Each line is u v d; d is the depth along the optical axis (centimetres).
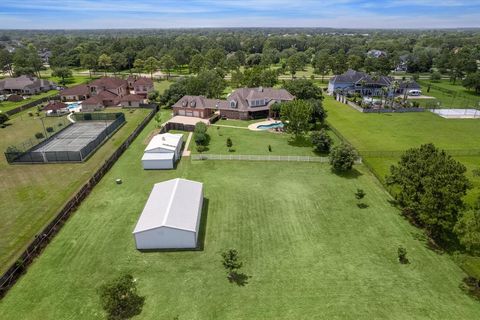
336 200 4138
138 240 3156
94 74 16338
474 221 2605
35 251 3106
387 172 4897
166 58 15238
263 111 8081
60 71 13225
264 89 8450
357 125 7512
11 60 16125
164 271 2908
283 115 6334
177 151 5456
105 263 3006
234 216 3775
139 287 2719
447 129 7194
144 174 4872
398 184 3691
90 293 2662
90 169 5022
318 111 7188
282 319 2414
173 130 7138
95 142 5875
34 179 4691
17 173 4891
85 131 7088
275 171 4991
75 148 5966
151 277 2836
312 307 2519
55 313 2470
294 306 2530
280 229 3534
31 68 14362
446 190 3077
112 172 4938
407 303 2550
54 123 7656
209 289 2700
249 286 2731
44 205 3988
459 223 2781
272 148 6000
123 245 3259
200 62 15400
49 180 4656
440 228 3328
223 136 6706
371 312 2469
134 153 5722
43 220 3672
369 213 3838
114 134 6756
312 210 3909
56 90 12181
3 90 11306
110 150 5841
